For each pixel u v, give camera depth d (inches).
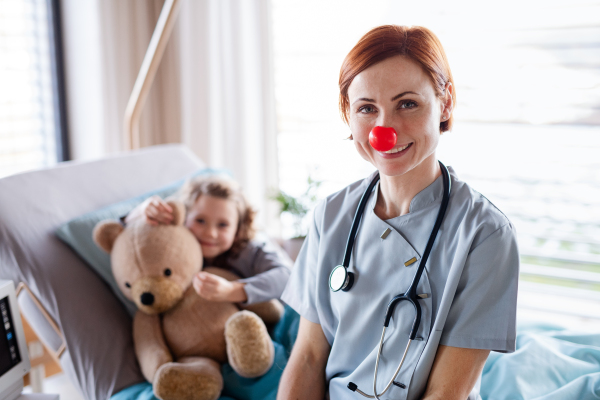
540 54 86.7
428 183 34.8
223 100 102.3
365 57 31.4
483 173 94.2
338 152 103.6
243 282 54.1
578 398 42.7
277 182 102.7
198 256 54.9
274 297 55.7
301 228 85.7
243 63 99.8
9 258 52.3
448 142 95.2
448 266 33.1
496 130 91.9
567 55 85.2
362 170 102.7
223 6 99.3
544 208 91.9
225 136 103.6
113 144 101.2
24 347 42.8
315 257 40.4
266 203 102.5
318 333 40.0
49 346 54.5
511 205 93.7
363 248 36.9
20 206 55.2
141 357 50.8
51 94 102.1
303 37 101.1
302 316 40.8
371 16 95.6
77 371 51.3
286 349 54.3
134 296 51.1
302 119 104.5
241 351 47.8
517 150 91.4
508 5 87.0
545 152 89.7
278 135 104.7
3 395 41.0
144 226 53.4
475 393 35.8
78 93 101.8
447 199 34.1
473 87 91.7
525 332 53.7
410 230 35.2
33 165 101.6
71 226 56.2
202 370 46.8
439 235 33.8
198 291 51.3
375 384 33.6
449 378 31.5
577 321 90.4
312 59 101.4
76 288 53.6
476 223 32.1
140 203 63.1
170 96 108.8
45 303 52.2
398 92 30.8
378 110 32.0
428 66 30.8
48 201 58.0
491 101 91.1
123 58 101.4
